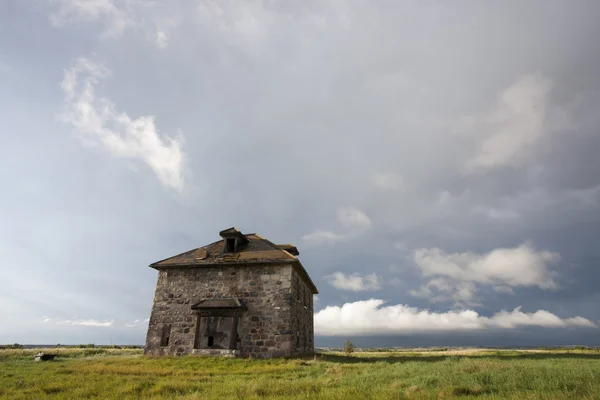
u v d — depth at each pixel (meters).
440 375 9.55
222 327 20.72
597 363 12.15
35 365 15.84
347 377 10.77
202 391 9.01
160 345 21.44
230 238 24.22
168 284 22.78
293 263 21.67
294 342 21.00
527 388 7.57
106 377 11.70
